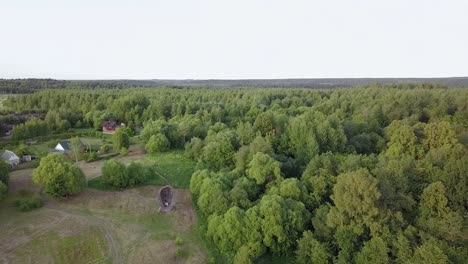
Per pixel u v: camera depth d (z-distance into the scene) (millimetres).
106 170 69562
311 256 45938
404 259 41156
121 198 65562
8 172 67750
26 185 69062
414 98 101875
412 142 68625
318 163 60594
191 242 52812
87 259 48250
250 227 49719
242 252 45719
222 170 70000
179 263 47875
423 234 42469
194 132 97438
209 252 50469
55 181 61906
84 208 61688
